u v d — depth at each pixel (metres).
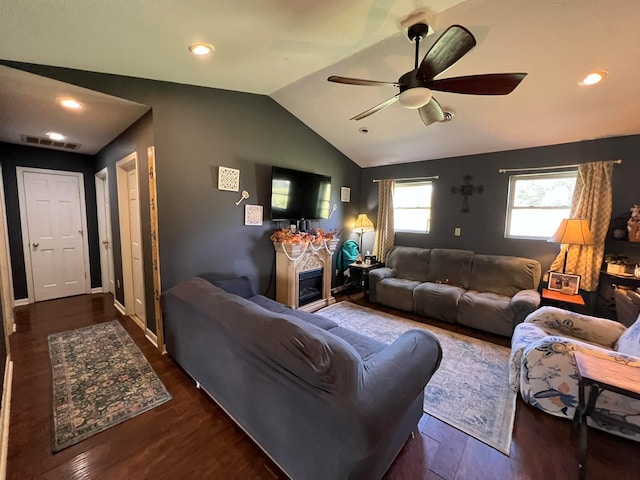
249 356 1.50
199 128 2.87
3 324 2.20
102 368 2.43
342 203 4.98
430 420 1.89
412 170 4.77
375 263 4.86
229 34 1.80
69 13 1.46
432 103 2.07
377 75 2.71
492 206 4.02
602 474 1.51
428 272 4.30
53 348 2.75
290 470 1.38
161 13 1.51
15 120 2.80
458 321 3.47
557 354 1.89
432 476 1.48
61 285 4.25
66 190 4.21
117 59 2.04
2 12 1.40
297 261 3.72
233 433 1.74
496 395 2.16
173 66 2.24
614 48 2.02
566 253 3.36
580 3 1.72
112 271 4.06
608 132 3.09
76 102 2.42
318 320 2.56
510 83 1.70
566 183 3.54
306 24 1.75
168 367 2.46
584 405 1.54
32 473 1.46
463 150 4.09
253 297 3.11
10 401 1.99
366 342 2.19
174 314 2.34
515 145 3.71
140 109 2.57
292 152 3.90
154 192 2.59
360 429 1.02
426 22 1.76
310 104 3.54
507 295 3.59
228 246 3.22
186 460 1.55
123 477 1.45
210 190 3.01
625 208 3.13
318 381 1.14
